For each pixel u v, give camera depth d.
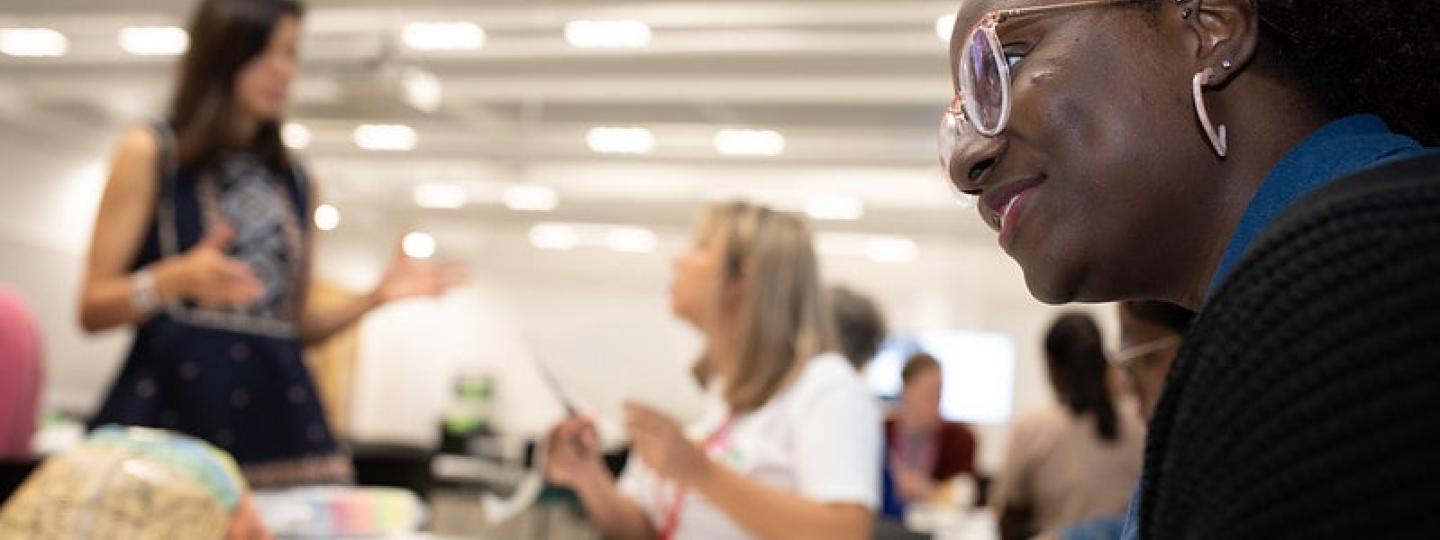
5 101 9.76
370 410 12.77
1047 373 3.54
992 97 0.68
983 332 12.33
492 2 7.51
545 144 10.21
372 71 8.26
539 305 12.70
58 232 10.51
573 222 12.28
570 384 2.32
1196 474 0.50
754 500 2.00
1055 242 0.66
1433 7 0.63
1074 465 3.38
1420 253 0.45
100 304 2.10
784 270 2.22
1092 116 0.65
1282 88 0.65
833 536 2.03
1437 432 0.43
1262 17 0.64
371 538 2.24
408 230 2.60
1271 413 0.46
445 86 8.91
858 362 3.46
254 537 1.56
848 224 11.66
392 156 10.30
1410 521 0.42
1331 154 0.60
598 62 8.48
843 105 8.78
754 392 2.18
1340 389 0.45
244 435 2.21
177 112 2.24
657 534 2.32
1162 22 0.65
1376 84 0.65
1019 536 3.49
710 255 2.24
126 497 1.44
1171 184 0.64
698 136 9.91
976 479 6.61
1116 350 1.77
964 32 0.72
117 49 8.81
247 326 2.24
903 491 5.61
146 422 2.14
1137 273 0.66
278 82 2.26
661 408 2.25
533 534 3.68
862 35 7.52
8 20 8.31
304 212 2.36
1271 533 0.45
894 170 10.12
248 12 2.21
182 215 2.20
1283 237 0.50
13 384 2.20
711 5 7.30
